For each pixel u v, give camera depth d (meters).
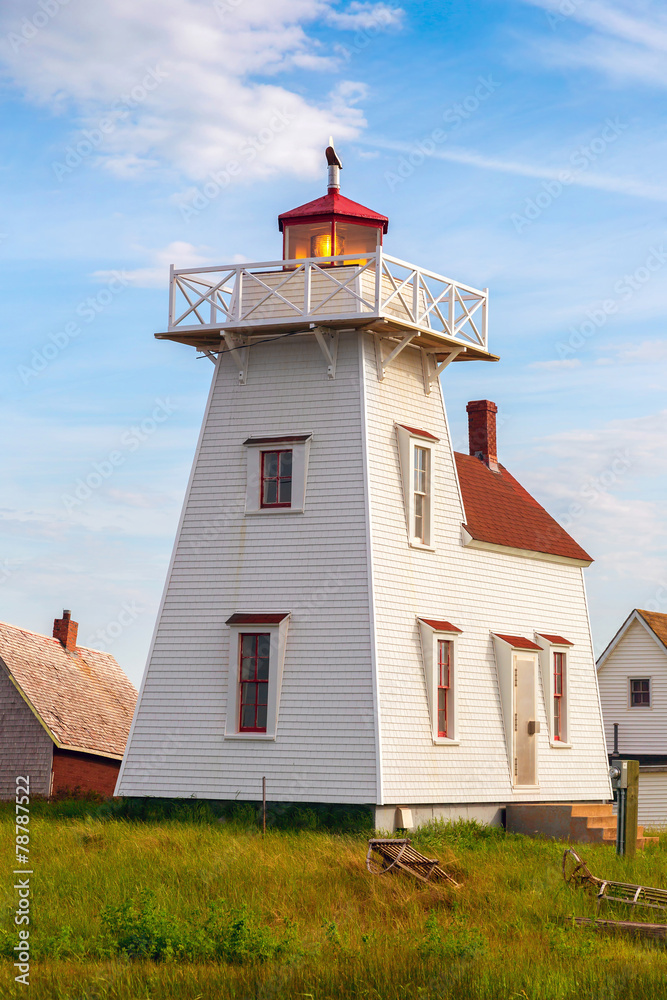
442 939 12.35
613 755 37.50
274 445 23.25
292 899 14.51
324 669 21.94
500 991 11.09
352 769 21.27
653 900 14.86
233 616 22.59
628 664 40.41
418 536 24.00
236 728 22.28
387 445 23.33
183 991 11.12
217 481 23.69
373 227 24.72
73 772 33.69
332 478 22.77
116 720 37.38
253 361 23.97
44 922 13.59
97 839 18.91
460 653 24.27
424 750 22.44
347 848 17.95
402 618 22.70
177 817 22.00
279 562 22.80
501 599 26.05
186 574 23.45
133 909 13.41
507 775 24.77
